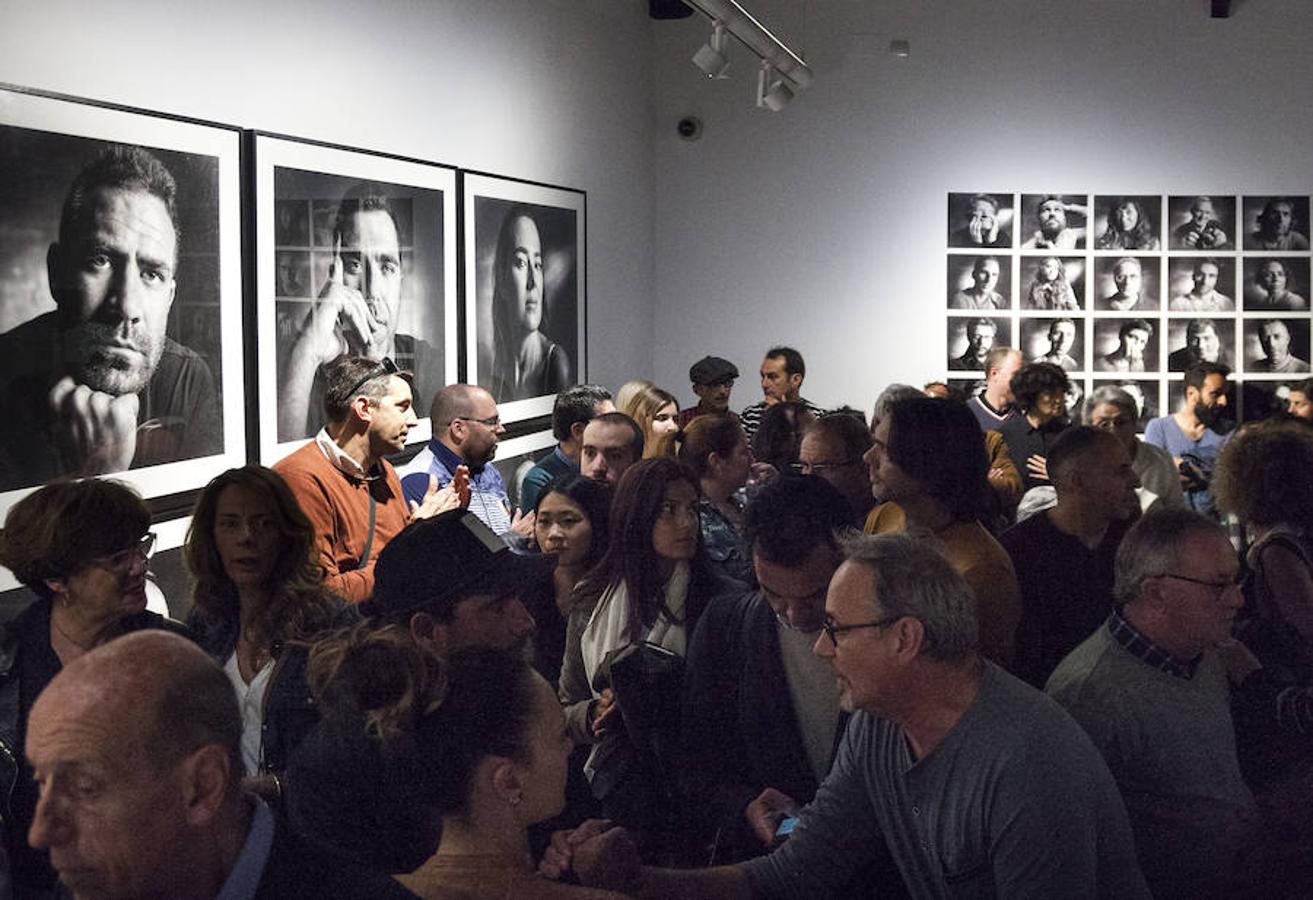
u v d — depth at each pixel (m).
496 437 6.86
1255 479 4.48
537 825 3.03
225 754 1.88
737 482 5.43
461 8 8.32
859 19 12.45
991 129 12.43
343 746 2.62
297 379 6.36
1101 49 12.30
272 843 1.93
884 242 12.58
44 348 4.70
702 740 3.56
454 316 8.16
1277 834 3.26
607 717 3.72
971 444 3.72
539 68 9.69
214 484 3.85
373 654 2.40
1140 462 7.38
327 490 5.30
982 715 2.67
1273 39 12.17
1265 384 12.35
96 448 4.95
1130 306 12.42
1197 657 3.27
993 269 12.51
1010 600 3.65
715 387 10.10
